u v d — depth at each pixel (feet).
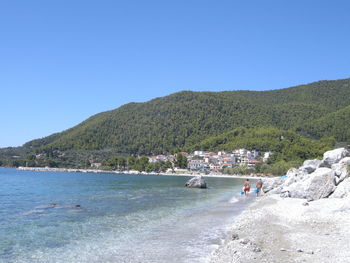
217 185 286.87
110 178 441.27
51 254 55.11
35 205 119.65
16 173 574.56
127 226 79.46
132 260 51.34
